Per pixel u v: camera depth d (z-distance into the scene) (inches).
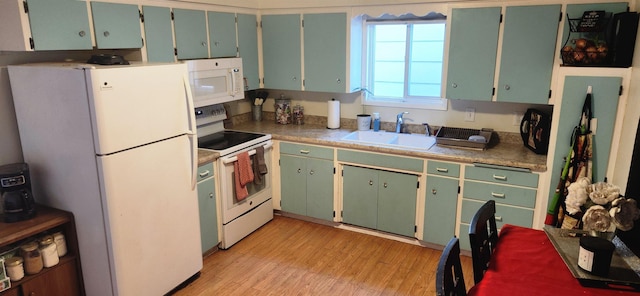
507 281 64.6
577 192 74.9
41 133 98.6
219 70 141.7
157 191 104.0
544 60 120.2
